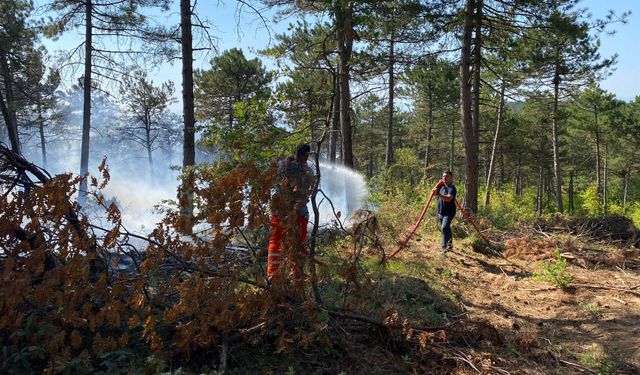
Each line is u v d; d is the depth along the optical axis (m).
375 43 14.96
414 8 12.91
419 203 13.65
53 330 3.42
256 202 4.12
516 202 21.80
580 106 39.16
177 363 3.79
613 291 6.91
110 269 4.52
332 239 5.52
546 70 22.03
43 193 3.78
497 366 4.33
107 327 3.90
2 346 3.46
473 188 13.33
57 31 17.30
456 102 30.53
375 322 4.43
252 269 4.50
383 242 8.67
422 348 4.39
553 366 4.48
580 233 10.59
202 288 3.78
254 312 4.08
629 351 4.84
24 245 3.68
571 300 6.50
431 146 42.91
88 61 17.03
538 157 43.16
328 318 4.22
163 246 4.12
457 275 7.55
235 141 5.62
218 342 4.00
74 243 3.68
